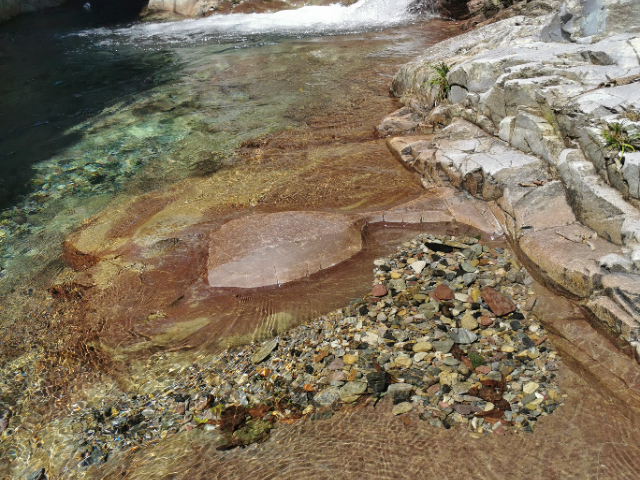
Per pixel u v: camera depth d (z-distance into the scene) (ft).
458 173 11.39
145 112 17.72
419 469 6.37
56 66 23.27
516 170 10.69
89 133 16.48
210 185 13.14
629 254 8.16
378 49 22.63
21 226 12.09
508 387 7.29
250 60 22.25
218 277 9.84
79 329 9.09
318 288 9.46
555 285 8.75
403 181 12.61
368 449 6.65
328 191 12.44
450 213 11.02
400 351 8.00
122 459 6.90
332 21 27.94
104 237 11.48
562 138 10.50
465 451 6.52
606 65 11.33
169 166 14.23
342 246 10.30
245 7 30.81
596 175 9.56
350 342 8.25
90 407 7.68
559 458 6.35
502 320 8.40
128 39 27.20
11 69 23.25
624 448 6.41
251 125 16.21
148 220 11.91
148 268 10.36
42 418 7.57
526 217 9.96
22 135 16.69
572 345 7.76
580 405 6.95
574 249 8.91
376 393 7.38
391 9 28.58
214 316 9.07
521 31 16.38
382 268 9.82
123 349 8.58
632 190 8.75
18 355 8.67
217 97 18.54
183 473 6.63
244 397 7.57
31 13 33.71
